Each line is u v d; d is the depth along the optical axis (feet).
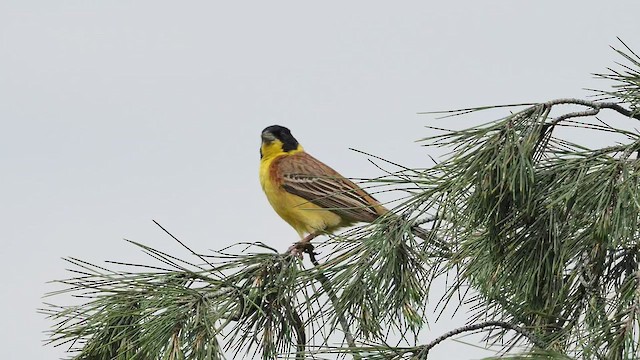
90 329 26.16
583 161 25.75
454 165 25.62
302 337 27.04
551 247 25.95
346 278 26.55
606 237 24.14
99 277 26.20
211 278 26.27
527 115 25.84
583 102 26.17
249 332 26.71
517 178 25.64
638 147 25.20
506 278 27.27
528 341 24.21
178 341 24.76
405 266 27.20
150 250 26.14
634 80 26.43
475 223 26.03
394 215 26.86
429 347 23.99
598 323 22.95
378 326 26.63
